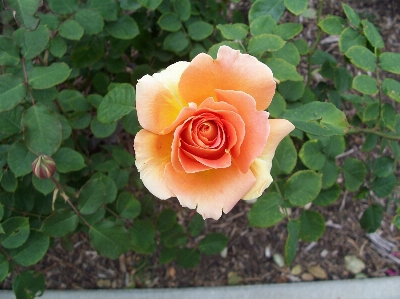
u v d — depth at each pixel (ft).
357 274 1.75
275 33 1.15
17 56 1.00
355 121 1.42
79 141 1.58
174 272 1.73
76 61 1.30
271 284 1.67
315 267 1.76
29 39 1.00
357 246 1.79
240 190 0.77
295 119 0.99
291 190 1.10
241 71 0.74
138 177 1.45
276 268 1.75
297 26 1.15
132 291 1.64
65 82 1.57
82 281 1.70
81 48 1.28
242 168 0.74
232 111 0.68
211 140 0.72
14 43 1.00
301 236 1.22
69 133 1.14
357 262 1.76
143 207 1.49
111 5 1.19
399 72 1.07
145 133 0.76
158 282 1.72
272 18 1.11
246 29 1.17
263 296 1.64
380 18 2.14
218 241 1.45
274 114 1.09
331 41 2.07
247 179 0.76
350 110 1.87
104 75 1.45
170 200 1.81
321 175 1.12
